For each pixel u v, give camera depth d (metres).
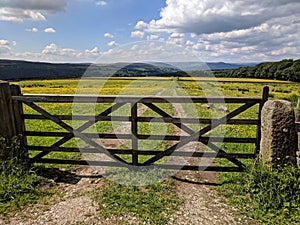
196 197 4.72
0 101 5.40
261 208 4.20
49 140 8.46
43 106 15.97
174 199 4.60
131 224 3.86
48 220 3.97
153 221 3.92
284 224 3.79
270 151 4.79
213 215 4.11
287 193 4.28
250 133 9.57
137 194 4.72
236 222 3.92
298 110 5.39
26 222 3.92
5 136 5.52
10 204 4.36
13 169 5.21
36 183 5.20
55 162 5.95
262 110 5.10
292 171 4.52
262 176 4.69
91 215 4.09
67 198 4.65
